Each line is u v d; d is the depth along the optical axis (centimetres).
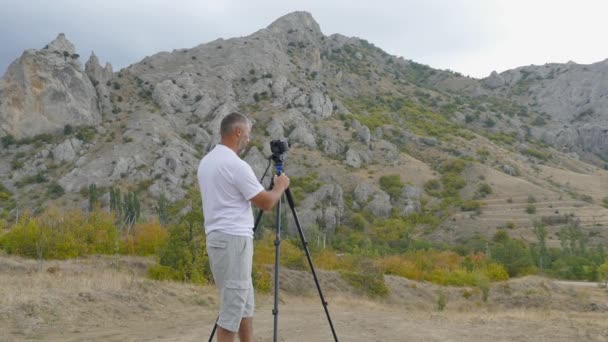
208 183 498
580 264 6209
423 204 10400
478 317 1641
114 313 1264
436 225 9594
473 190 10825
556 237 8788
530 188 10825
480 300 4209
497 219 9488
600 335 1184
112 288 1570
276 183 527
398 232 9006
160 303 1507
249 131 524
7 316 1062
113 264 3303
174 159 10469
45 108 11856
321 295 615
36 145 11275
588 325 1354
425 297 4253
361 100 18762
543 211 9825
